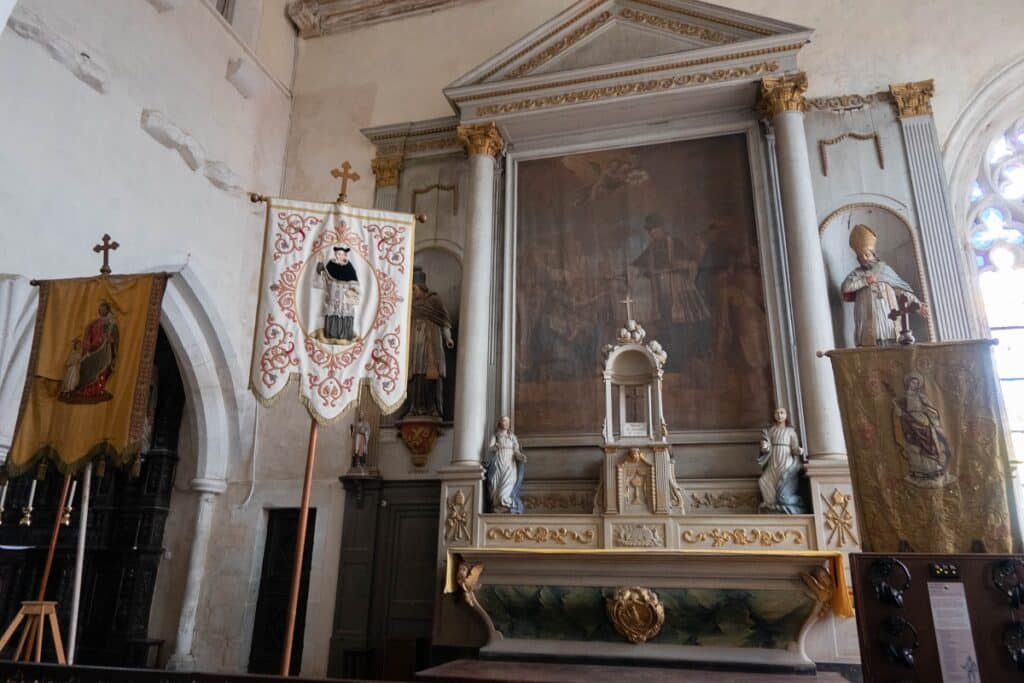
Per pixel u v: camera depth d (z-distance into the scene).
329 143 10.46
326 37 11.09
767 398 7.85
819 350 7.33
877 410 4.71
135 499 9.13
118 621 8.65
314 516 8.96
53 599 8.80
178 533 9.10
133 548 8.89
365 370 4.89
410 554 8.43
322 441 9.08
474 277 8.55
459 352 8.34
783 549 6.80
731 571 6.61
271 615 8.77
